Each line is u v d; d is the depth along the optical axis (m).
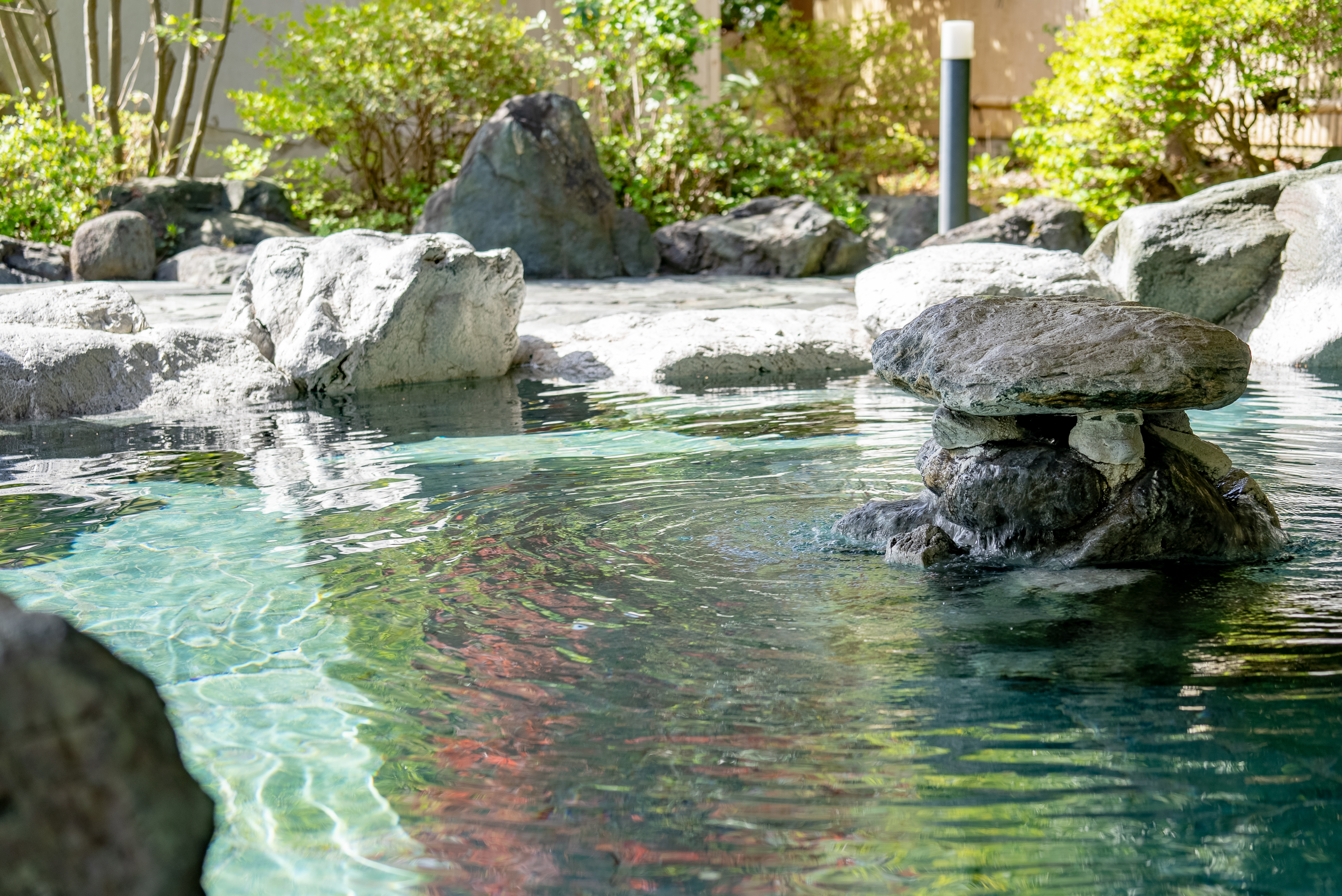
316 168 15.48
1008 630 3.33
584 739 2.68
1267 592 3.60
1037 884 2.07
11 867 1.25
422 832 2.29
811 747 2.62
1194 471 4.12
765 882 2.09
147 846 1.29
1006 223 13.66
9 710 1.26
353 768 2.57
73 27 16.80
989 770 2.49
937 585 3.76
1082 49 15.10
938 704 2.83
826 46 20.03
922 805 2.35
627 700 2.89
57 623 1.33
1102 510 4.00
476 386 8.47
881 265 9.53
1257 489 4.18
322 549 4.28
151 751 1.34
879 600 3.62
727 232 14.71
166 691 3.02
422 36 15.28
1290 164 14.81
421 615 3.55
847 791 2.41
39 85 16.64
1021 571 3.90
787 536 4.35
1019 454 4.09
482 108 15.88
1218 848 2.17
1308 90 14.62
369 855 2.21
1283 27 13.85
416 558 4.14
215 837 2.29
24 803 1.26
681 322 9.48
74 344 7.61
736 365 8.80
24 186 14.27
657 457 5.79
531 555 4.15
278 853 2.23
